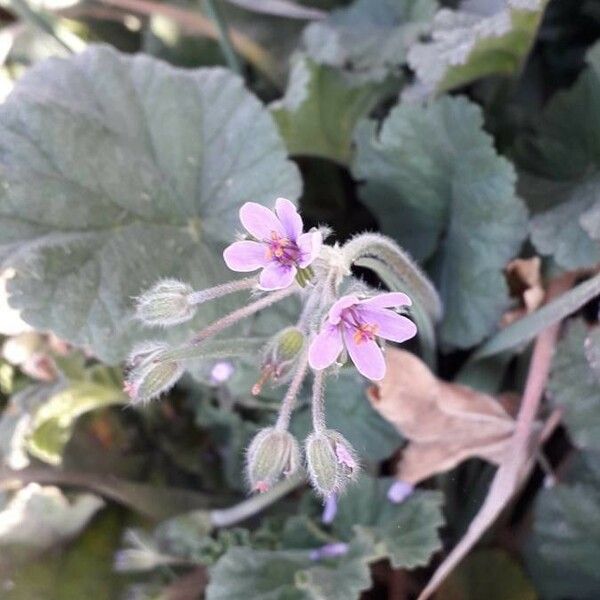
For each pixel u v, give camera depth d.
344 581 0.11
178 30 0.14
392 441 0.12
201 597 0.12
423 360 0.11
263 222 0.07
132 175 0.11
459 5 0.13
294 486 0.12
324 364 0.07
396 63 0.13
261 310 0.10
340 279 0.07
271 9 0.14
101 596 0.12
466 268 0.11
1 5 0.15
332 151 0.13
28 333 0.12
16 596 0.12
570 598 0.12
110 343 0.10
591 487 0.11
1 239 0.10
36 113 0.10
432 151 0.11
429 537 0.11
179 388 0.13
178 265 0.10
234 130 0.11
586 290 0.09
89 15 0.15
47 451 0.13
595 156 0.11
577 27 0.14
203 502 0.13
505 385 0.12
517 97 0.13
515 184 0.11
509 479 0.11
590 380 0.11
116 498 0.13
